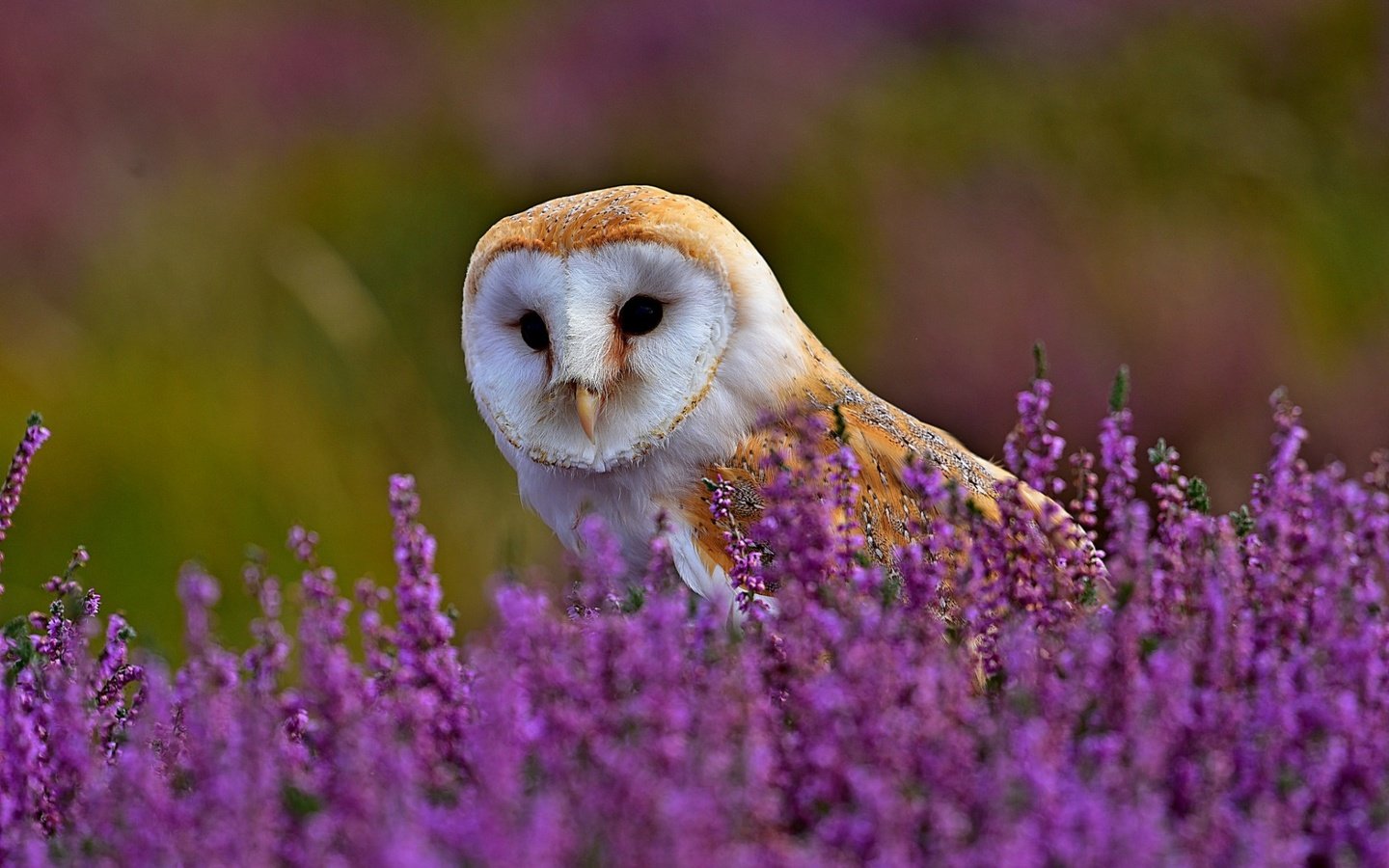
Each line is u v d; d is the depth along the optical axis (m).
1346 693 3.85
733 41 21.30
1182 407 16.14
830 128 20.19
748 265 6.81
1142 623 4.01
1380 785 3.78
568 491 7.04
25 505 13.14
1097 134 20.72
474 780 4.00
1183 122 20.95
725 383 6.76
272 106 19.75
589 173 19.66
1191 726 3.86
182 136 18.83
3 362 14.92
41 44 19.00
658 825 3.35
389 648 4.62
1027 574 4.66
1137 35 22.03
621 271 6.72
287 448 14.06
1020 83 21.42
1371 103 21.22
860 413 6.94
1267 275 17.97
